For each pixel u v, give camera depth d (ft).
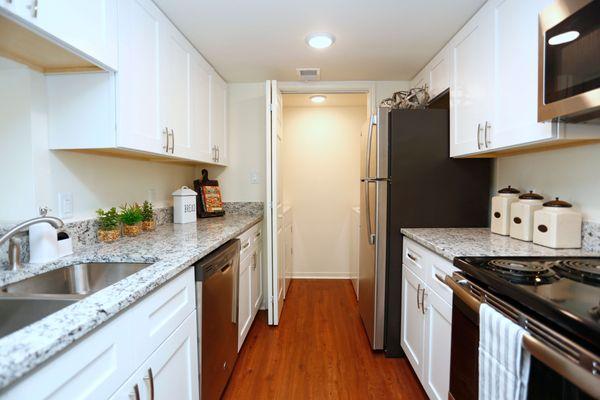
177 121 6.00
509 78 4.52
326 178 12.59
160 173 7.43
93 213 5.21
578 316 2.23
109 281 4.12
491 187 6.80
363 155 8.27
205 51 7.12
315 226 12.70
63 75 4.30
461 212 6.75
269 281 8.35
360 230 8.63
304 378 6.22
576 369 2.14
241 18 5.70
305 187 12.64
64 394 2.08
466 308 3.79
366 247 7.77
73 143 4.33
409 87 9.17
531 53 4.06
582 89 3.11
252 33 6.27
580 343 2.20
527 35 4.14
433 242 5.05
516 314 2.80
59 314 2.31
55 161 4.47
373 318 7.09
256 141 9.53
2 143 4.11
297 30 6.17
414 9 5.41
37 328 2.09
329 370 6.48
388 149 6.83
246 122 9.54
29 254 3.89
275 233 8.23
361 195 8.32
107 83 4.25
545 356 2.37
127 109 4.41
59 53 3.72
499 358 2.86
